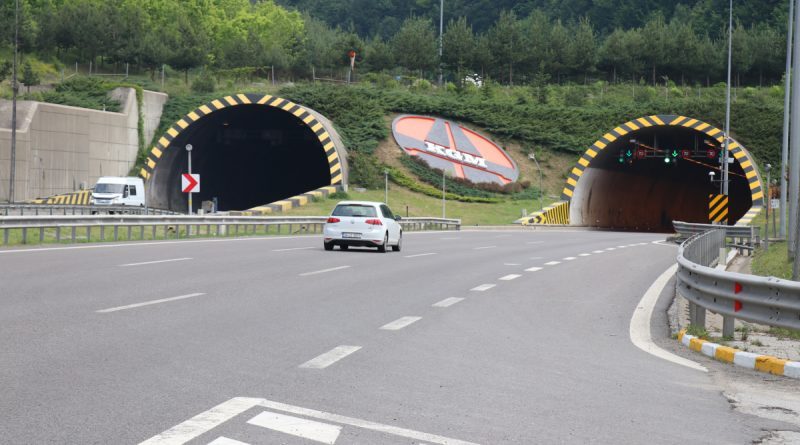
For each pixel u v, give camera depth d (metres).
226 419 5.80
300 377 7.36
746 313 9.76
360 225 26.08
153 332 9.59
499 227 64.25
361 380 7.31
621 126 74.50
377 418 6.00
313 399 6.52
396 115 84.19
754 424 6.26
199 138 74.62
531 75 120.75
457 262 23.14
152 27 124.00
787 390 7.65
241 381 7.11
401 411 6.23
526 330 10.93
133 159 74.56
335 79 116.06
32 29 102.00
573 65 120.50
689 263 11.70
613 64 120.75
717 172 85.19
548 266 22.75
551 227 68.06
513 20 123.88
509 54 120.25
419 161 78.12
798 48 27.64
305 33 157.88
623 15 168.62
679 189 97.56
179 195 76.06
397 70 122.31
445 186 76.38
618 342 10.27
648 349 9.80
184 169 75.31
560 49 121.38
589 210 79.50
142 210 49.75
